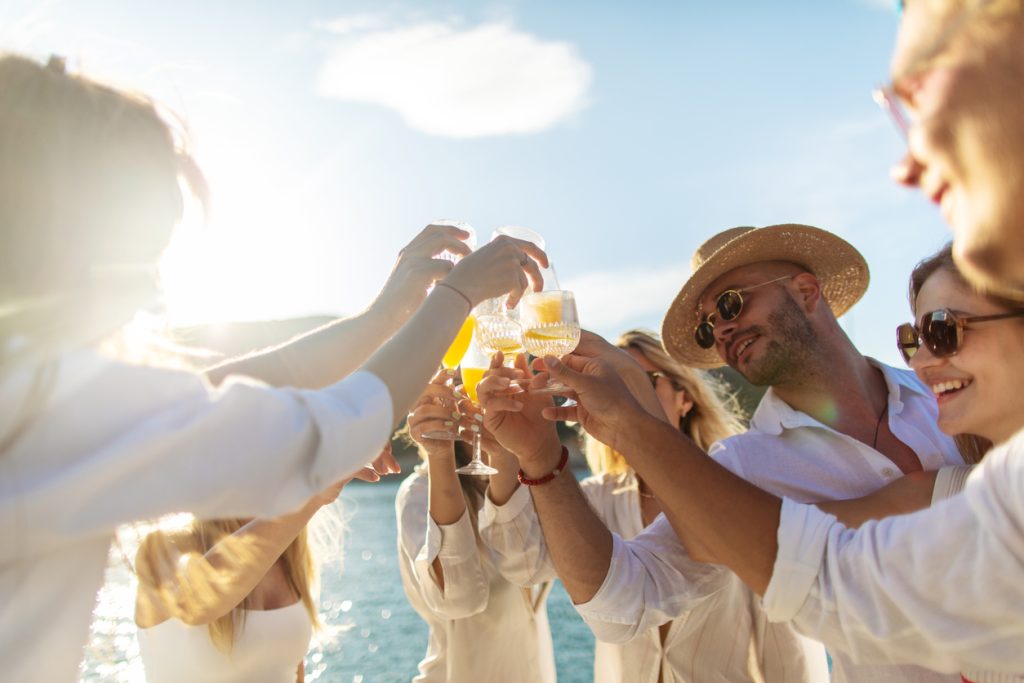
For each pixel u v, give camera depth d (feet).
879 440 7.86
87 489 3.20
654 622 7.27
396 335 4.66
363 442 3.91
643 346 12.69
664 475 5.01
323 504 7.05
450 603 9.44
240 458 3.44
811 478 7.54
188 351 4.36
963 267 3.00
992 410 5.46
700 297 9.09
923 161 2.94
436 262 6.01
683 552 7.59
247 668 8.02
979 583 3.61
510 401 7.02
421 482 11.09
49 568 3.45
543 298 7.14
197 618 7.25
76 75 3.86
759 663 8.96
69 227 3.49
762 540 4.65
